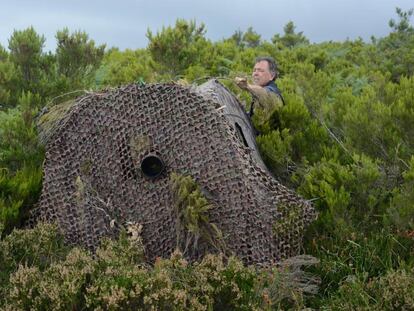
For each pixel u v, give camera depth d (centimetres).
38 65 765
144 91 512
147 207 512
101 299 366
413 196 531
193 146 504
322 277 500
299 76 751
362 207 573
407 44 1207
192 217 484
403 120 609
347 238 535
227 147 499
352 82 978
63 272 391
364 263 511
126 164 516
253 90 661
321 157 640
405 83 684
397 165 594
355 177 573
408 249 525
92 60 792
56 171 529
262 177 509
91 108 520
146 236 509
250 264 496
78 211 523
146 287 371
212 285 401
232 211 498
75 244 522
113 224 513
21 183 547
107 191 520
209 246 495
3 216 514
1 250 456
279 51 1318
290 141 645
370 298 437
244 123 615
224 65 1028
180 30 920
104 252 432
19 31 760
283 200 507
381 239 531
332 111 712
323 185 571
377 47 1283
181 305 371
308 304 467
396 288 416
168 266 423
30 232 479
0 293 420
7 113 703
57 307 371
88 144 523
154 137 510
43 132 571
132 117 513
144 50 1204
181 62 894
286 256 502
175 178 496
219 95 581
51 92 730
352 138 630
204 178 502
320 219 554
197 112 504
